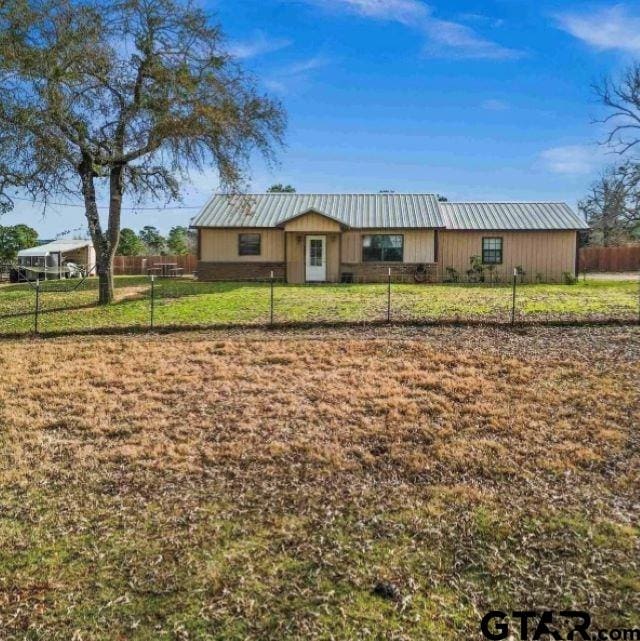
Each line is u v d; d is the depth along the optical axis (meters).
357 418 6.20
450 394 6.82
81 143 13.50
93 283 21.00
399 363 8.03
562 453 5.29
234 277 22.97
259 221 22.89
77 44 12.38
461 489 4.67
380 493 4.64
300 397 6.85
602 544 3.85
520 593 3.39
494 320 10.59
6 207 13.93
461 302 13.55
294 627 3.12
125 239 38.59
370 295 15.41
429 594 3.39
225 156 14.76
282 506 4.45
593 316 10.88
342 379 7.44
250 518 4.27
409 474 4.99
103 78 13.33
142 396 7.02
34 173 12.98
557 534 3.99
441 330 10.02
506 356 8.17
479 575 3.57
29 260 29.98
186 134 13.83
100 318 12.08
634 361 7.80
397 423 6.04
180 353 8.83
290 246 22.59
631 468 4.98
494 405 6.46
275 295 15.43
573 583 3.46
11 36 12.00
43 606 3.33
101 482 4.90
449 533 4.03
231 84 14.56
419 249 22.36
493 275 22.72
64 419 6.32
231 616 3.21
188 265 32.88
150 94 13.54
